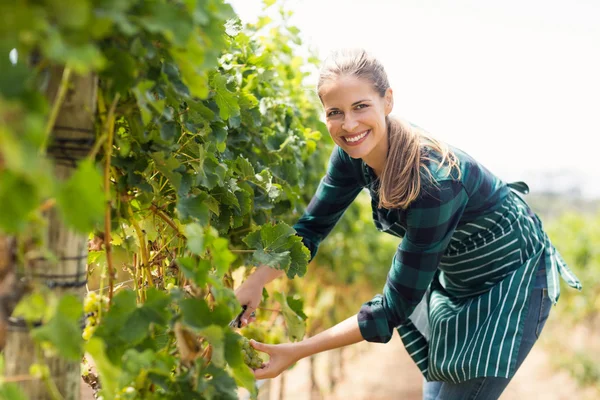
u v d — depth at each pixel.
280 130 2.60
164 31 0.95
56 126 1.12
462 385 2.13
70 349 1.00
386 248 7.04
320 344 1.95
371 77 1.90
